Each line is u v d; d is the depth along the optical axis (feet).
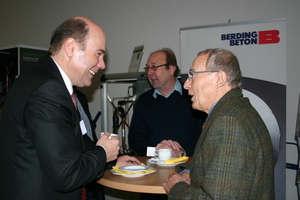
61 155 3.47
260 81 8.22
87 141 5.21
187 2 10.29
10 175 3.66
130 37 11.40
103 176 4.75
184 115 7.69
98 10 12.08
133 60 10.55
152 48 10.95
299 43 8.71
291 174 8.87
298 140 8.04
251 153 2.98
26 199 3.57
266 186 3.26
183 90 8.02
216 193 2.91
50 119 3.51
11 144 3.70
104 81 10.36
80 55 4.14
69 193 3.93
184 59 9.12
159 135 7.72
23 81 3.85
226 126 3.04
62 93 3.74
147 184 4.22
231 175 2.90
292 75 8.84
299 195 7.85
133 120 8.23
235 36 8.50
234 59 3.64
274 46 8.08
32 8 14.06
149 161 5.82
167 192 3.95
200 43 8.92
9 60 9.16
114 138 4.57
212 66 3.59
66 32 4.11
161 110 7.89
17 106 3.67
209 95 3.63
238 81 3.64
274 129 8.02
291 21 8.80
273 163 3.43
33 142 3.59
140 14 11.18
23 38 14.42
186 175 4.54
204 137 3.36
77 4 12.66
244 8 9.39
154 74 7.75
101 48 4.33
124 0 11.50
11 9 14.76
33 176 3.62
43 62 4.13
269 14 9.07
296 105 8.78
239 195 2.90
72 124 3.96
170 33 10.62
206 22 9.98
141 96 8.42
